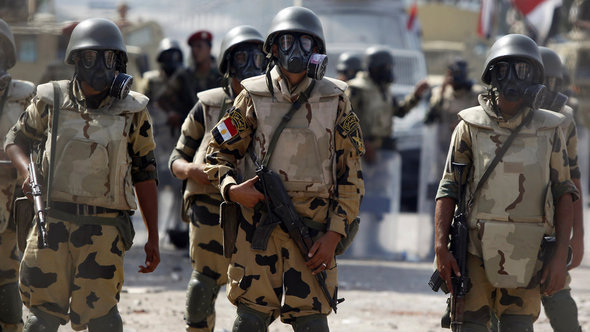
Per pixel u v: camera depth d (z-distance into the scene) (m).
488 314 12.39
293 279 11.62
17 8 37.06
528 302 12.34
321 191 11.66
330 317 19.17
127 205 12.19
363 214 29.39
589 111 38.66
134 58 39.34
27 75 37.09
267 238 11.55
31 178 11.95
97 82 11.94
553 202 12.38
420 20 64.50
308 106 11.67
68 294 12.12
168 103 27.27
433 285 12.60
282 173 11.64
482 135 12.32
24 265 12.02
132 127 12.38
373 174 29.16
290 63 11.38
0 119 14.30
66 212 11.98
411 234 35.69
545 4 44.09
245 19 46.25
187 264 26.09
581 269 27.34
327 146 11.69
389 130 29.25
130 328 17.31
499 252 12.07
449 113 29.16
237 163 12.17
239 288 11.74
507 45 12.17
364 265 27.41
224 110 14.88
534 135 12.23
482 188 12.24
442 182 12.57
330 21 44.53
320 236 11.71
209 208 14.55
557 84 14.63
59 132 12.08
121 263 12.25
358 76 29.39
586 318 19.23
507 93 12.14
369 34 44.03
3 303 13.96
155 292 21.47
